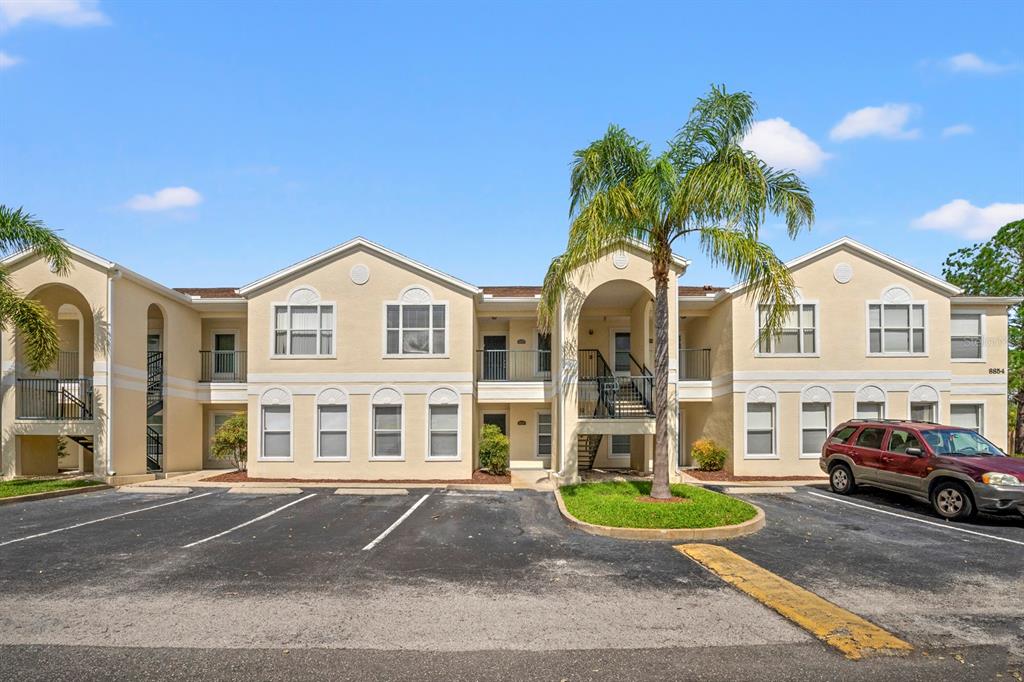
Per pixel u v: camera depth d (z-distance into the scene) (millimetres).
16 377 18172
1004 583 7918
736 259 12422
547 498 15062
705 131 12734
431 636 6086
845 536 10711
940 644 5945
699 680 5180
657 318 13359
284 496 15555
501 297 20797
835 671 5348
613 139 13156
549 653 5707
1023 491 11523
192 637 6023
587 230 12469
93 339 18734
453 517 12406
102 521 11875
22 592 7379
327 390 19359
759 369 19109
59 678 5152
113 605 6926
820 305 19250
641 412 19109
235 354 22719
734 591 7547
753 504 13602
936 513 12750
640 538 10461
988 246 25875
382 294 19594
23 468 18516
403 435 19219
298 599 7156
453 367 19391
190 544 9875
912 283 19422
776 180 12680
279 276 19547
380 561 8875
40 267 17828
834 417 19000
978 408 20922
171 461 20109
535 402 21250
